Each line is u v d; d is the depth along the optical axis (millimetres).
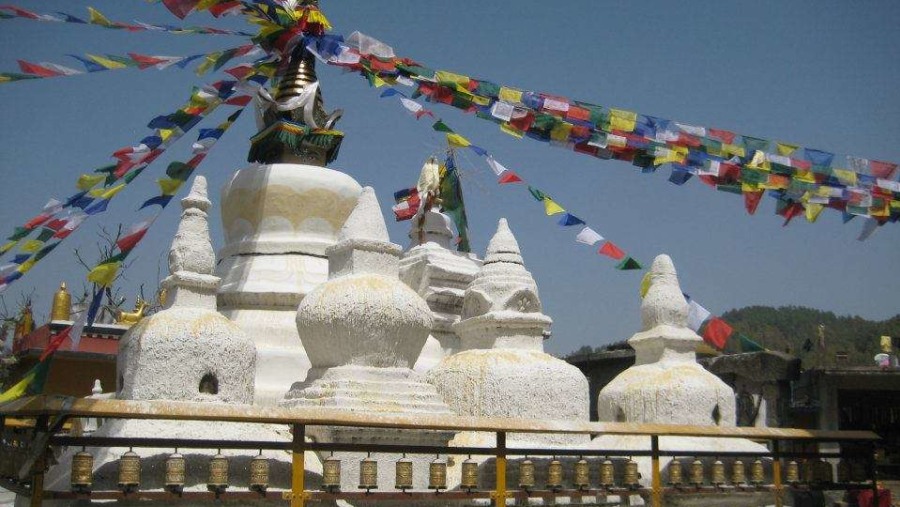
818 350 42250
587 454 11750
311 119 17141
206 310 12406
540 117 13336
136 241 11516
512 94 13281
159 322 11875
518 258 15922
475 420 10617
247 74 14125
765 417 23984
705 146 12875
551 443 14086
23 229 11531
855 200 13008
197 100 13297
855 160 12922
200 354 11766
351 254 13375
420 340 13227
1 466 10602
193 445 9273
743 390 24844
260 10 14039
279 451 11594
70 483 9812
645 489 12266
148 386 11477
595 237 13789
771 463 14820
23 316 29750
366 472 10227
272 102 17141
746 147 12836
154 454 10625
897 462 30141
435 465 10797
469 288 15852
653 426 12023
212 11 13328
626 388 15602
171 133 12977
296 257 16406
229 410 9188
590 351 28750
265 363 14641
